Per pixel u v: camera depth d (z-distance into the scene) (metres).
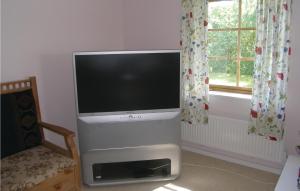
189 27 2.69
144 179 2.49
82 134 2.34
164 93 2.38
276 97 2.37
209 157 2.97
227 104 2.74
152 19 3.09
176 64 2.35
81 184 2.50
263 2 2.29
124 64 2.30
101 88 2.31
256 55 2.39
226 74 2.89
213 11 2.81
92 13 2.95
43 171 1.92
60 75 2.75
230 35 2.78
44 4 2.50
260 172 2.65
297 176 1.92
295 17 2.17
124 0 3.28
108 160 2.41
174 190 2.41
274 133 2.43
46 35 2.56
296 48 2.20
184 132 3.04
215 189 2.41
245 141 2.65
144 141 2.41
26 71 2.46
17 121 2.22
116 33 3.28
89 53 2.24
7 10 2.25
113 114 2.36
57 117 2.79
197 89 2.78
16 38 2.35
